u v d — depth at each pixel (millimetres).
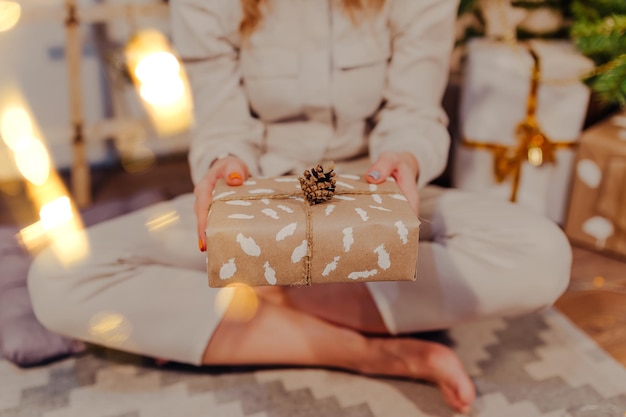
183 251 1184
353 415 1129
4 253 1529
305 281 859
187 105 2008
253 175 1153
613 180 1505
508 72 1542
